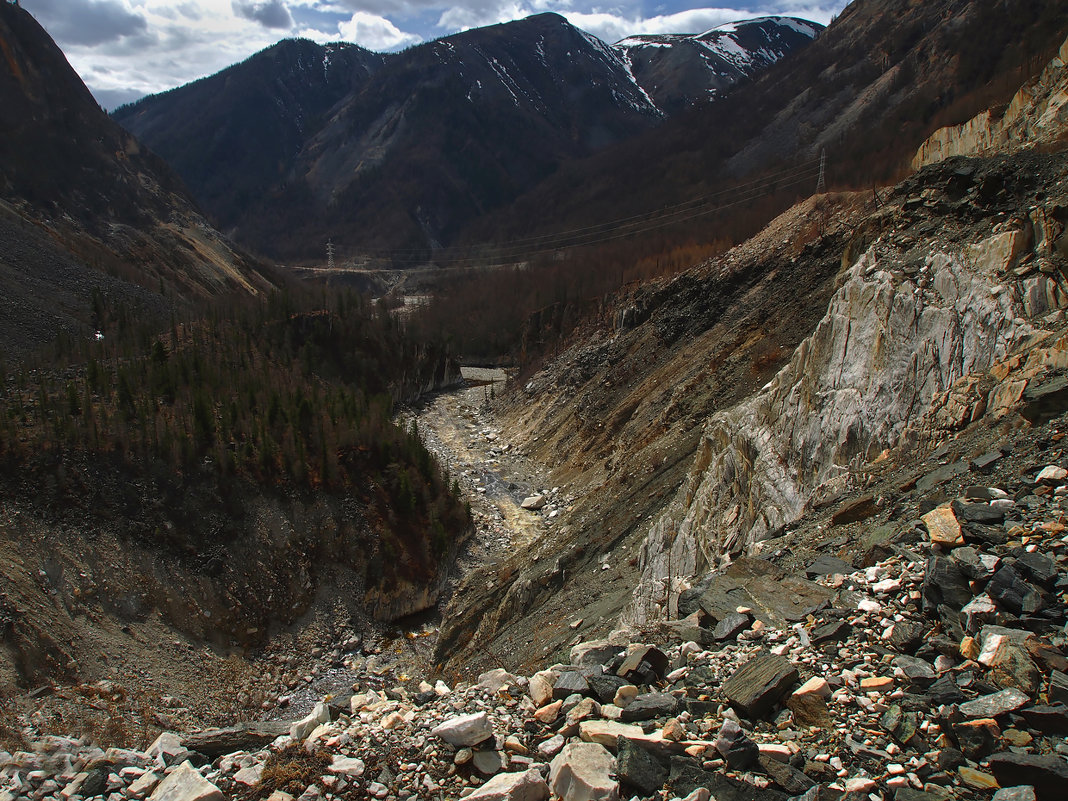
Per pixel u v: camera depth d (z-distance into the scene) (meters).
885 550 13.15
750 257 65.94
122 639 41.69
